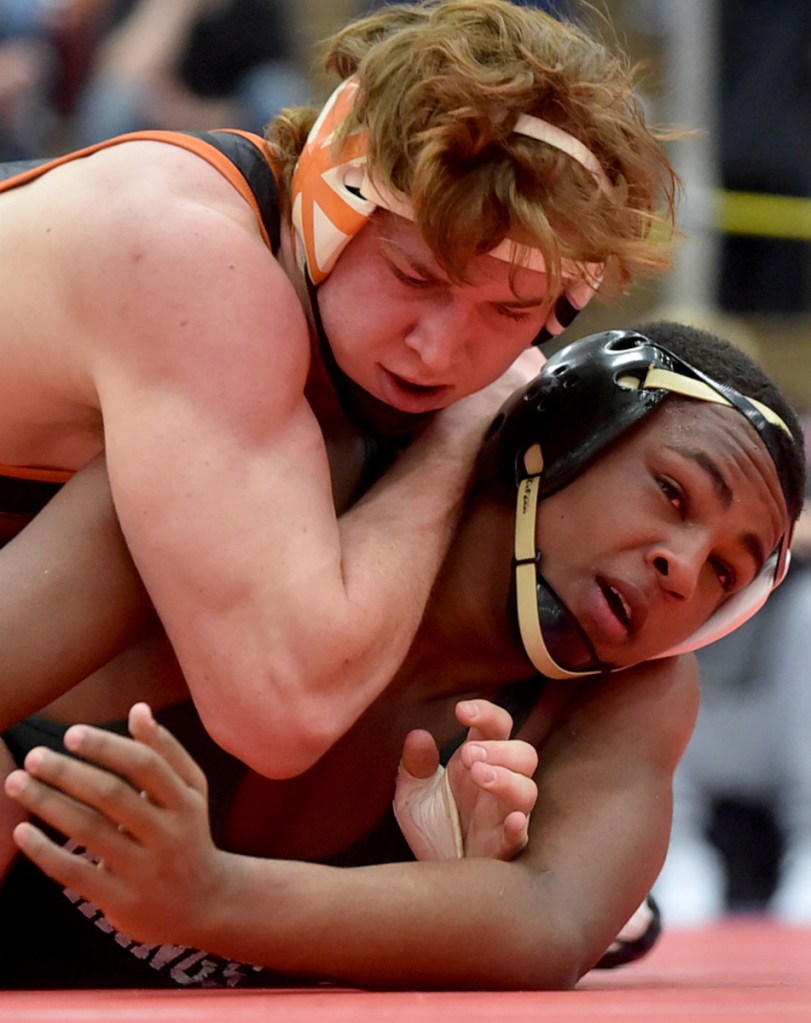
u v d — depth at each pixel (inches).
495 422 256.2
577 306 243.9
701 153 609.6
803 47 642.2
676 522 238.5
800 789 564.7
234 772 240.4
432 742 234.5
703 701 571.2
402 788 239.0
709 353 255.6
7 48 692.1
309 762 220.8
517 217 217.8
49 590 219.6
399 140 221.8
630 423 241.0
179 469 214.2
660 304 596.7
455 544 253.0
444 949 212.8
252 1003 191.9
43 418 241.9
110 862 191.2
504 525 249.4
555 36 235.3
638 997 211.2
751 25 639.1
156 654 239.3
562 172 223.5
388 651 227.0
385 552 232.8
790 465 249.8
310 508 220.4
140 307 218.5
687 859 574.9
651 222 243.6
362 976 210.4
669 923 543.2
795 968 329.4
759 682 567.5
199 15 703.1
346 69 250.2
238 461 215.9
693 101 613.0
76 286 224.4
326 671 216.5
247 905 200.8
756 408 246.5
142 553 216.8
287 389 222.1
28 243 233.5
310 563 217.2
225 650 214.7
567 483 242.4
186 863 194.4
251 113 698.8
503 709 237.8
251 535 214.2
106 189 228.8
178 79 703.7
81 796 187.8
